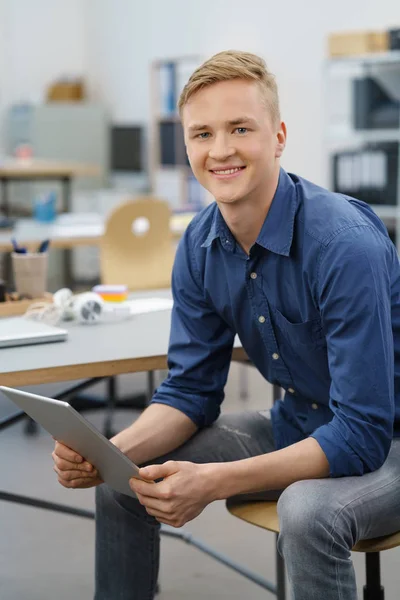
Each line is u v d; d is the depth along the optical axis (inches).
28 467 141.0
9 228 188.7
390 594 96.5
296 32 297.4
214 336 79.8
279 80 305.9
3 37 396.8
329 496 62.9
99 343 85.7
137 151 370.3
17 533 117.7
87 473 71.0
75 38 410.0
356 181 240.4
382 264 66.5
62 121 381.1
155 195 358.9
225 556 102.2
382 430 65.1
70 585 102.3
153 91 359.9
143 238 168.4
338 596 61.7
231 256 73.5
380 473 66.2
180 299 79.7
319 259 67.4
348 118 278.8
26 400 64.9
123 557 75.7
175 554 110.3
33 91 405.1
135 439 75.9
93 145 387.2
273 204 70.0
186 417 78.5
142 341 86.7
